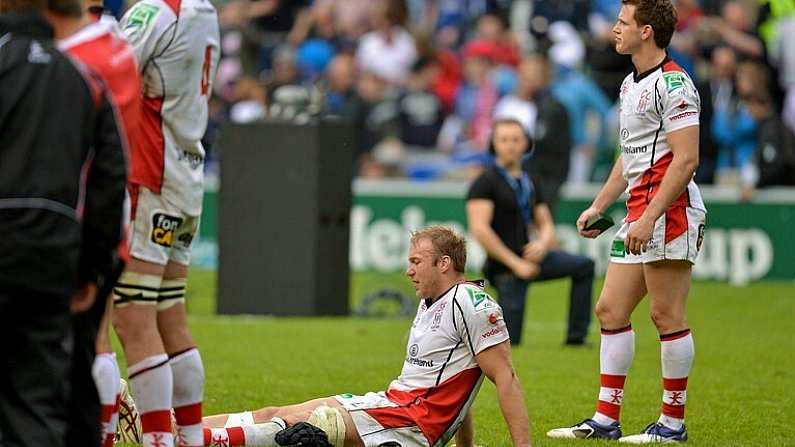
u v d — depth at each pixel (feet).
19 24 58.85
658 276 85.56
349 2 255.29
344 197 160.76
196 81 71.31
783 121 210.59
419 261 79.92
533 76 211.41
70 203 57.41
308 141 157.79
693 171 83.10
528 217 136.15
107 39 63.16
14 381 57.31
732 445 86.02
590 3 237.86
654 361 127.13
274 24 254.47
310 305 158.40
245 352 126.11
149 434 69.46
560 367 120.78
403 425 78.48
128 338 69.41
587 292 136.56
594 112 217.36
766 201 203.92
